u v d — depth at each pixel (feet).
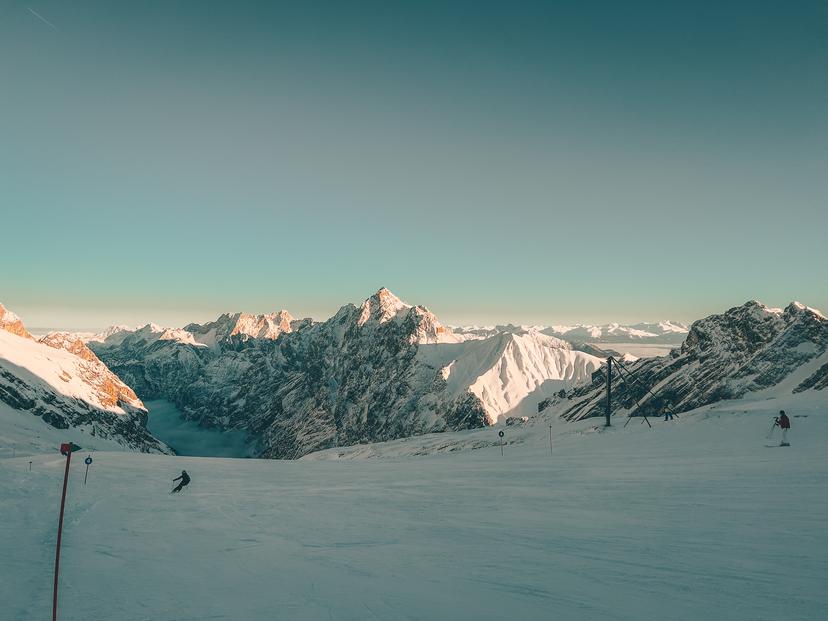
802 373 437.58
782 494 51.88
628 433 149.28
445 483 88.63
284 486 103.96
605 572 31.68
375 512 63.67
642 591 27.76
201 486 107.86
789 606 24.02
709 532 39.70
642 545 37.50
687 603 25.44
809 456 75.05
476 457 150.00
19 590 33.30
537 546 39.93
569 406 639.35
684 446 105.70
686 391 527.40
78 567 40.11
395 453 550.77
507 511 57.41
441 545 42.91
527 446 174.29
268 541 49.24
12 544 48.37
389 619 25.93
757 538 36.88
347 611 27.58
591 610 25.32
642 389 570.46
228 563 40.60
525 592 28.99
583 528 45.27
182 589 33.32
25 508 71.87
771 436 101.91
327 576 35.14
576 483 73.00
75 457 191.11
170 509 75.20
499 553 38.47
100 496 89.92
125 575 37.29
